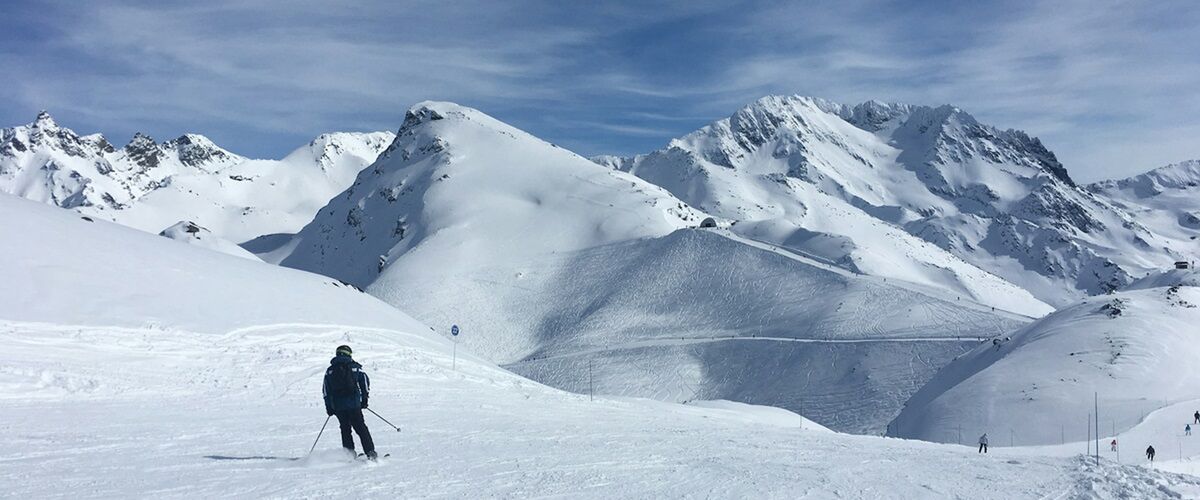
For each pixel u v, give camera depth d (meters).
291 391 22.84
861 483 10.73
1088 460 13.41
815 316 139.88
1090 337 84.19
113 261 33.19
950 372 100.56
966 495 9.93
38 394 17.00
